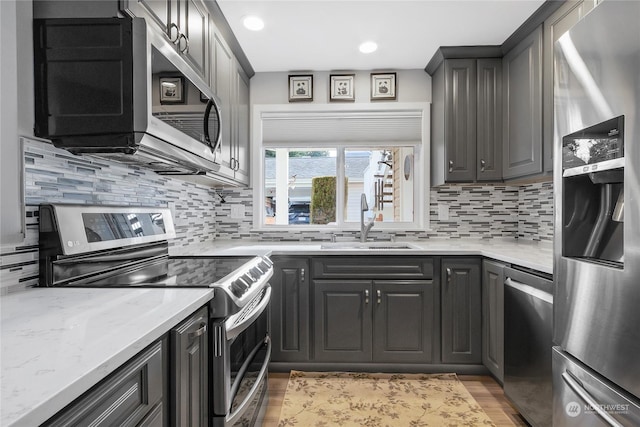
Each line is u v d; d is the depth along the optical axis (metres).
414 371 2.38
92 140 1.14
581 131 1.20
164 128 1.22
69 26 1.11
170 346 0.90
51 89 1.12
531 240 2.73
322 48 2.54
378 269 2.35
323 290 2.36
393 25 2.25
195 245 2.56
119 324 0.79
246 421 1.41
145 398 0.77
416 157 3.04
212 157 1.71
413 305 2.34
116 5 1.11
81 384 0.54
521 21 2.21
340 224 3.07
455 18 2.17
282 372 2.41
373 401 2.04
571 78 1.24
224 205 2.99
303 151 3.18
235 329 1.20
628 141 0.99
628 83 0.99
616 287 1.04
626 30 0.99
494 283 2.14
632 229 0.98
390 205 3.16
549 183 2.51
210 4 1.91
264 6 2.02
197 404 1.05
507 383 1.91
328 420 1.86
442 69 2.66
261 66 2.83
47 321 0.81
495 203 2.94
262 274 1.67
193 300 1.00
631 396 1.00
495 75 2.58
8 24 1.05
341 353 2.36
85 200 1.38
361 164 3.16
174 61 1.32
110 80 1.11
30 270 1.13
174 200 2.22
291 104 2.94
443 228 2.96
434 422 1.83
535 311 1.63
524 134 2.30
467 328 2.33
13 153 1.06
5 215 1.04
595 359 1.13
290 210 3.19
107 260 1.40
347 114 2.96
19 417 0.44
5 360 0.60
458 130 2.60
